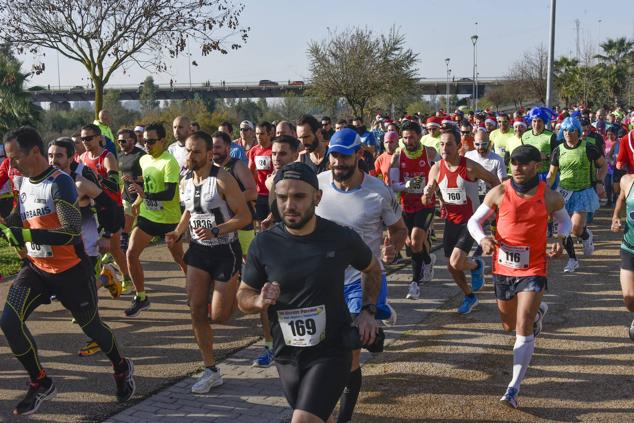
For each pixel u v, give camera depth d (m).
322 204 4.39
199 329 4.95
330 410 3.16
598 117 16.81
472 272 6.72
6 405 4.79
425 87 82.62
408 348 5.79
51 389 4.60
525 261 4.76
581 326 6.25
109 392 5.00
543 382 4.99
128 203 8.45
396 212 4.42
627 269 5.38
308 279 3.19
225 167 6.25
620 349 5.62
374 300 3.46
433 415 4.48
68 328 6.55
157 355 5.79
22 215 4.66
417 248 7.20
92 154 7.32
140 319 6.85
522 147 4.73
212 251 4.96
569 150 8.30
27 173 4.56
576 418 4.39
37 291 4.59
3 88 26.52
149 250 10.32
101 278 6.85
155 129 6.60
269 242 3.26
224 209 4.97
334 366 3.23
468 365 5.34
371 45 38.75
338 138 4.18
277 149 5.73
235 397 4.86
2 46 16.25
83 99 78.62
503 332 6.13
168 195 6.63
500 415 4.46
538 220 4.73
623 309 6.71
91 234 6.36
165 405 4.75
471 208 6.47
